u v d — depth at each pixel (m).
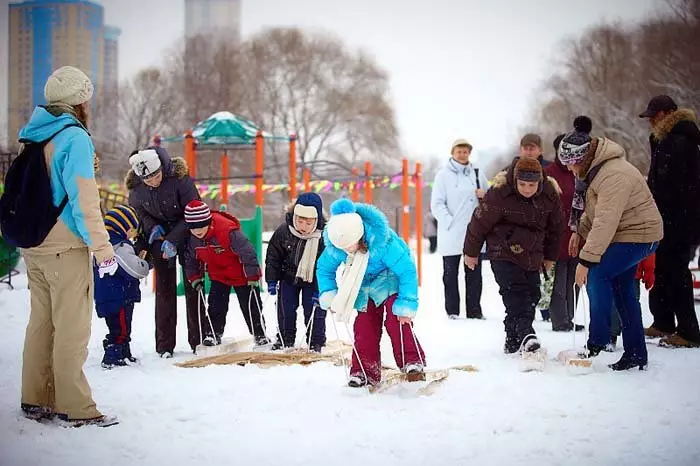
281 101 46.97
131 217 6.73
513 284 7.01
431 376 5.96
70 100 5.02
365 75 47.69
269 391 5.72
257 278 7.29
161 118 44.00
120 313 6.68
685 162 7.34
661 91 37.12
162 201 7.22
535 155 9.19
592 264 6.41
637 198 6.39
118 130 42.62
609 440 4.67
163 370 6.50
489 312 10.39
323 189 16.70
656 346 7.47
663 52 37.09
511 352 7.04
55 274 4.92
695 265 16.94
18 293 11.29
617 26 39.09
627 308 6.44
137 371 6.46
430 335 8.32
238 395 5.62
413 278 5.69
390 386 5.69
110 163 39.53
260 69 46.78
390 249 5.62
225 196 14.65
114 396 5.65
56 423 5.05
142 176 7.09
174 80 46.28
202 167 40.81
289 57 46.72
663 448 4.54
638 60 38.16
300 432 4.83
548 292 8.80
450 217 9.65
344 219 5.47
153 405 5.44
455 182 9.77
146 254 7.39
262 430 4.88
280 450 4.53
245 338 7.70
